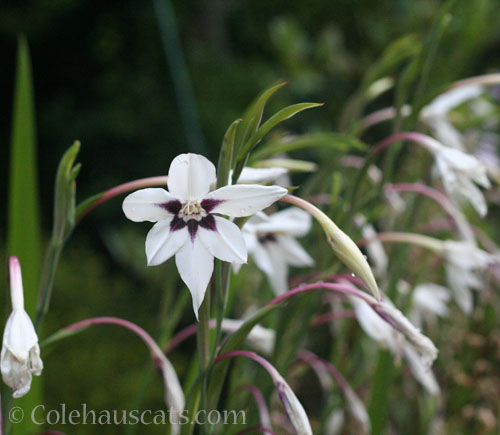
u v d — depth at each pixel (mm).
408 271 815
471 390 813
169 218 452
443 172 553
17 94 598
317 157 1322
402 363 718
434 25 588
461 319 846
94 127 2090
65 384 1068
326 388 682
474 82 578
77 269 1491
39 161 2174
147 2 2213
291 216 597
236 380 642
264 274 681
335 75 1743
